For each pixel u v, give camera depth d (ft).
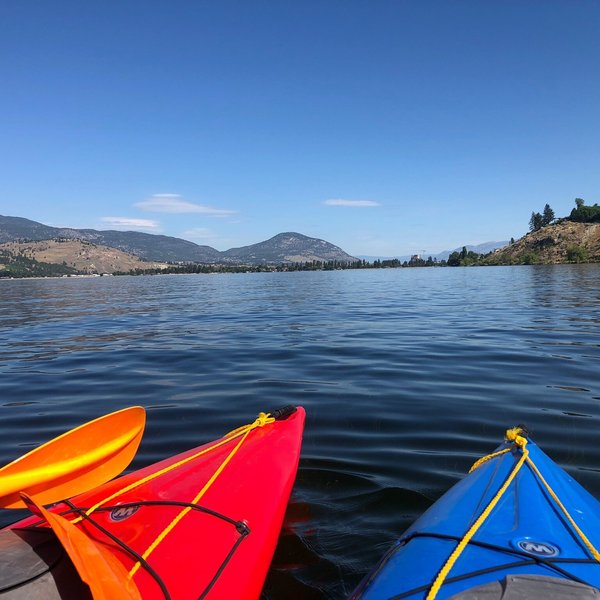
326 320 56.18
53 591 6.77
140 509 10.87
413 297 88.99
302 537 12.61
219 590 8.76
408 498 14.44
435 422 20.71
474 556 9.01
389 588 8.57
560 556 8.89
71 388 27.94
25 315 74.13
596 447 17.65
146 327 54.54
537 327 45.80
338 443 18.67
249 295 108.37
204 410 23.06
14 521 13.66
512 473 12.46
